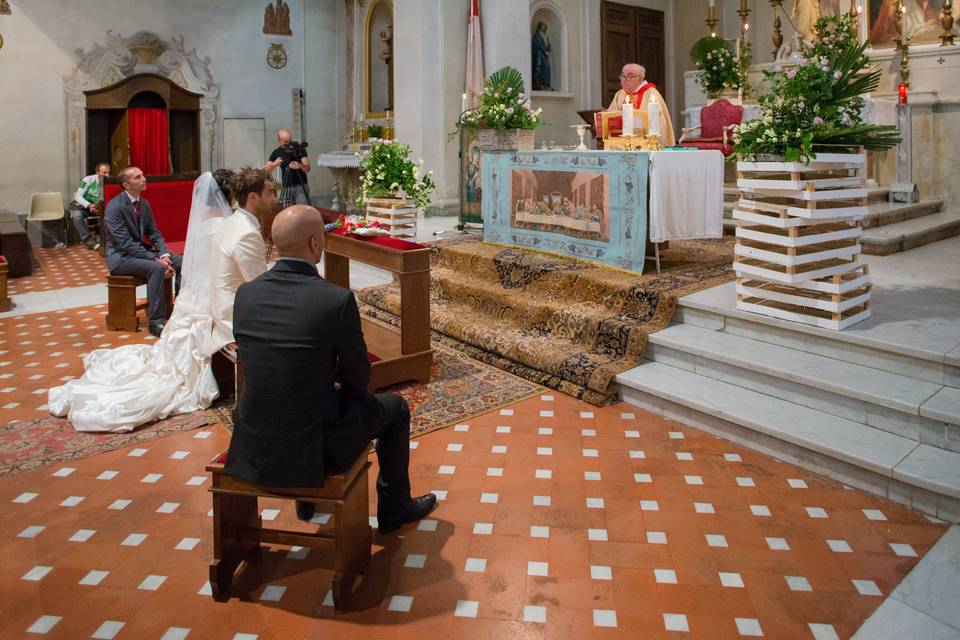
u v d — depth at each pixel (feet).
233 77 46.03
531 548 10.32
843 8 31.04
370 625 8.75
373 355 16.19
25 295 26.84
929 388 12.59
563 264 20.56
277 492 8.95
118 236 21.26
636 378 15.33
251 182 14.71
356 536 9.39
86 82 41.42
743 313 15.67
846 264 14.46
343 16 48.65
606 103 43.11
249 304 9.00
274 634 8.61
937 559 9.84
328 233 18.35
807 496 11.61
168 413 15.10
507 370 17.58
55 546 10.45
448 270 23.27
